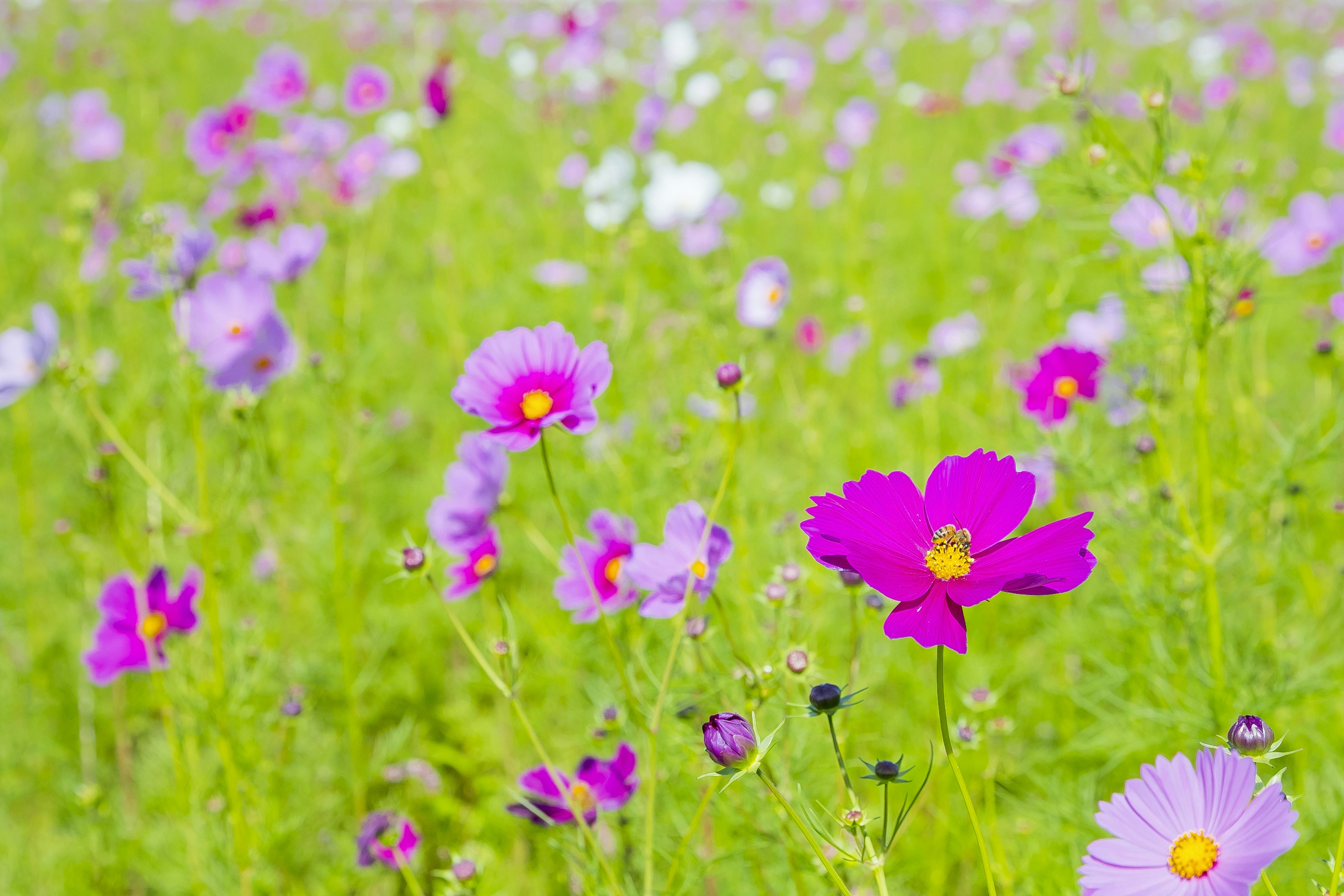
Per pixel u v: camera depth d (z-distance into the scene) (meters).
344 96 3.13
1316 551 1.62
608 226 1.96
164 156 3.73
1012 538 0.96
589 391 1.05
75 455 1.85
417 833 1.27
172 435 1.97
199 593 1.39
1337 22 5.27
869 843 0.97
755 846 1.15
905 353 2.53
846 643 1.42
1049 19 5.22
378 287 2.85
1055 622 1.51
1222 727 1.20
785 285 2.03
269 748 1.47
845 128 3.39
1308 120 4.02
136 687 1.71
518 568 1.88
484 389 1.07
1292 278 2.39
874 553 0.95
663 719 1.19
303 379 1.74
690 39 4.32
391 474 2.25
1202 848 0.94
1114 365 1.36
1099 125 1.17
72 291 1.65
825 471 1.73
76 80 4.66
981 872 1.25
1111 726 1.32
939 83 4.50
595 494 1.73
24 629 1.84
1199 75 4.15
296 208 2.70
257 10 6.24
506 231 2.91
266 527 1.74
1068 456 1.27
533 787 1.14
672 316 2.03
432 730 1.65
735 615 1.31
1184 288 1.22
